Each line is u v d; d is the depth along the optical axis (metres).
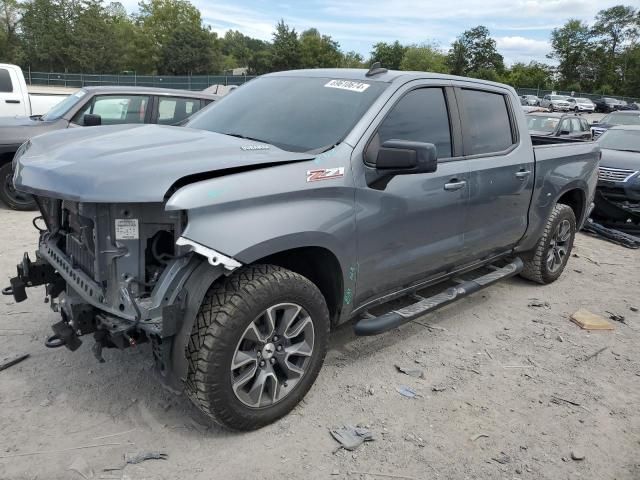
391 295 3.92
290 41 67.69
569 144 5.77
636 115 18.75
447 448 3.07
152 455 2.84
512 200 4.77
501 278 4.87
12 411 3.14
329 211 3.16
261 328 2.99
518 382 3.84
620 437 3.30
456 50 96.81
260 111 3.89
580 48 96.56
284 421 3.21
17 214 7.63
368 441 3.08
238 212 2.77
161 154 2.85
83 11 73.88
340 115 3.57
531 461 3.02
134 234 2.74
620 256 7.51
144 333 2.78
